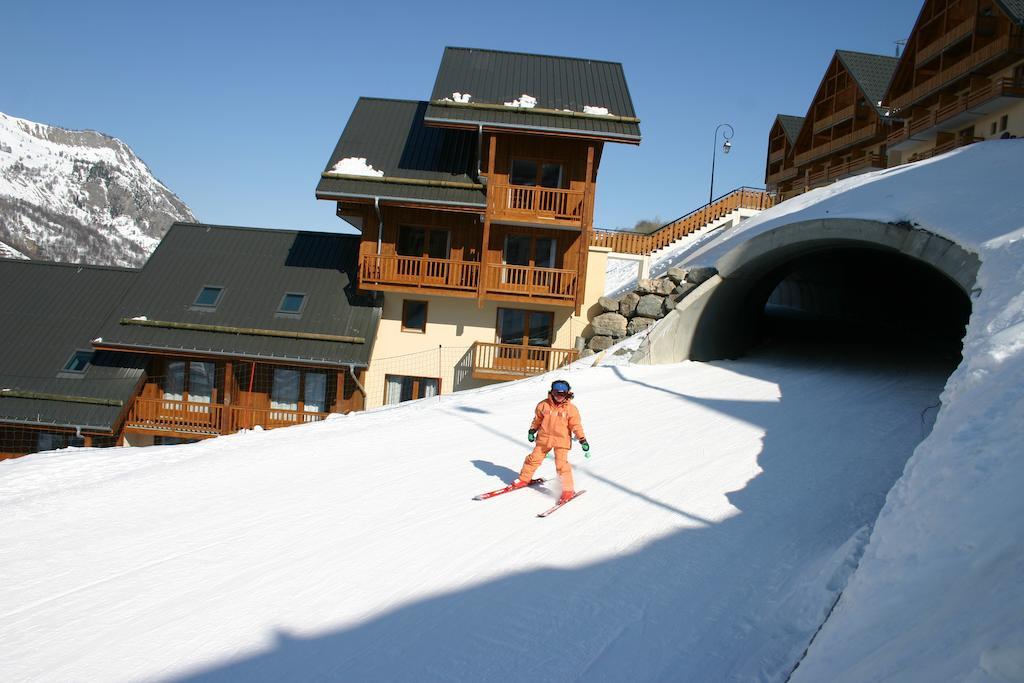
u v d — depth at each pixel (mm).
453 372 23516
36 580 5863
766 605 5559
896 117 39312
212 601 5547
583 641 5008
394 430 12023
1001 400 5809
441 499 8164
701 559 6457
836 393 14930
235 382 22734
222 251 25281
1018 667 2674
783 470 9398
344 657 4773
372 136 24984
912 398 14234
